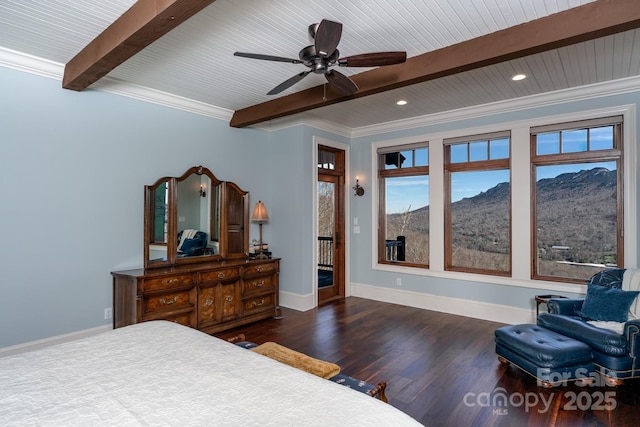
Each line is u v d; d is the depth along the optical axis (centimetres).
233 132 488
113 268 370
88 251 352
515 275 435
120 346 176
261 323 442
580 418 236
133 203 385
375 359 329
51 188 328
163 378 142
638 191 362
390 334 397
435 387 276
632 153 365
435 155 502
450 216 501
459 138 483
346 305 530
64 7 232
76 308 344
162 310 354
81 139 347
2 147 302
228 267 412
